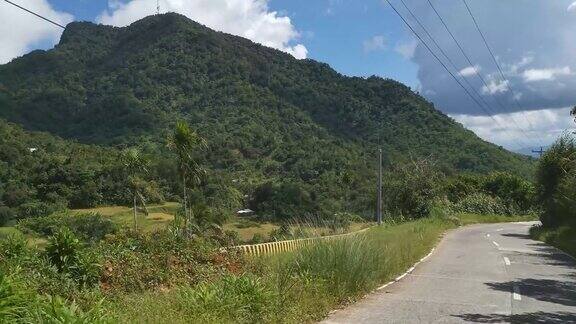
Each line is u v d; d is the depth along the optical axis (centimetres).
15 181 5412
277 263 1109
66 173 5831
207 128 9275
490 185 6656
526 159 8488
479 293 1183
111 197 5988
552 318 941
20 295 570
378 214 4006
